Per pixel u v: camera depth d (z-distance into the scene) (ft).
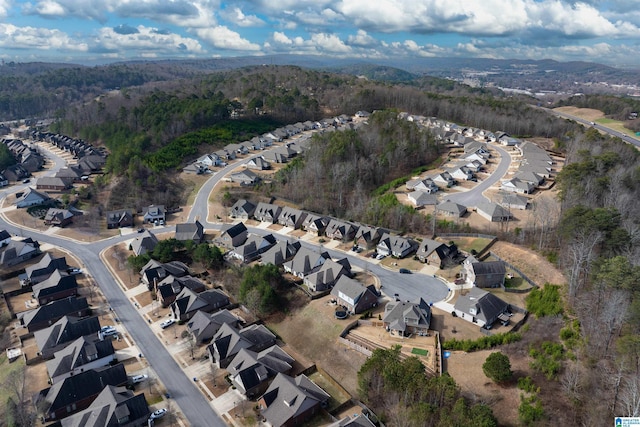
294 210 380.37
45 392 186.50
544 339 206.08
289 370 209.56
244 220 394.32
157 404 188.03
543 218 309.83
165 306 261.65
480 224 335.26
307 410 180.86
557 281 252.62
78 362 203.82
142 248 322.55
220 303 263.29
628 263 205.16
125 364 212.84
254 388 193.47
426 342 219.20
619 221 258.98
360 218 369.50
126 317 251.39
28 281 281.13
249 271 273.95
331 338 230.48
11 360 214.69
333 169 420.77
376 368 186.70
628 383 158.81
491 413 154.30
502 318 231.50
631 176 347.15
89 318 233.96
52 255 325.21
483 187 420.77
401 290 267.59
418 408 161.17
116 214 380.78
